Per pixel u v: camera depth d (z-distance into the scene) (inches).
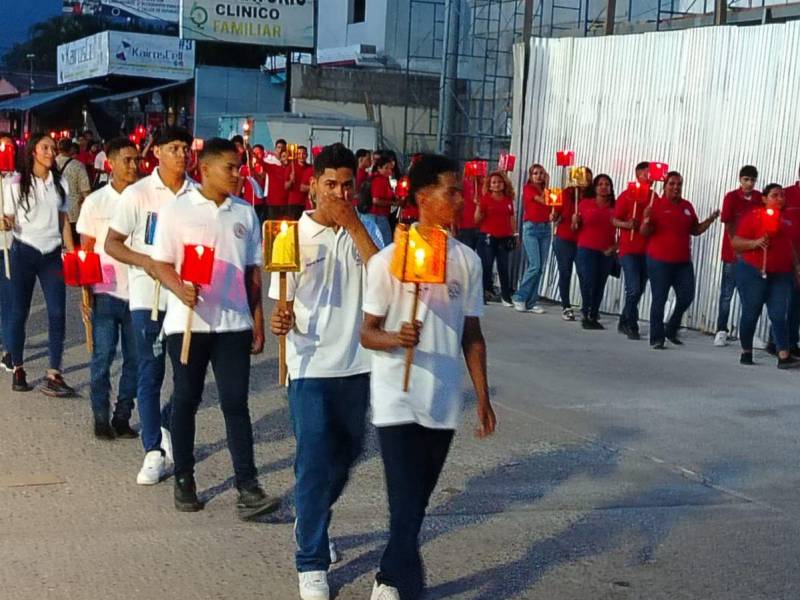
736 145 529.7
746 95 524.1
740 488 285.9
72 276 290.7
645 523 255.3
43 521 241.4
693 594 214.4
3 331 377.4
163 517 246.2
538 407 364.2
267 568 217.8
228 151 235.5
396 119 1095.0
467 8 1090.7
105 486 266.8
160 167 270.1
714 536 248.2
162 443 275.9
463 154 992.9
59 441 304.7
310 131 962.1
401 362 182.2
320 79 1076.5
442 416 182.5
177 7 2466.8
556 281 645.9
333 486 210.7
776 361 470.9
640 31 810.8
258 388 377.4
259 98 1222.3
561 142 637.3
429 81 1097.4
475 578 218.4
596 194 543.2
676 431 340.5
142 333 265.7
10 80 2365.9
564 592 212.8
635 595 213.0
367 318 181.3
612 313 605.0
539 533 245.8
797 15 701.9
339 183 198.5
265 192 735.7
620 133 596.4
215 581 210.7
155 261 234.5
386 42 1200.2
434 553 231.1
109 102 1405.0
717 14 560.4
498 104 1011.9
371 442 313.9
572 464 301.1
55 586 206.1
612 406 370.0
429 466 186.9
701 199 548.4
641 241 513.3
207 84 1200.8
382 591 181.3
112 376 388.5
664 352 482.0
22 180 350.6
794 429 348.2
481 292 188.2
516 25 1040.2
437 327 182.4
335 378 205.0
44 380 377.7
